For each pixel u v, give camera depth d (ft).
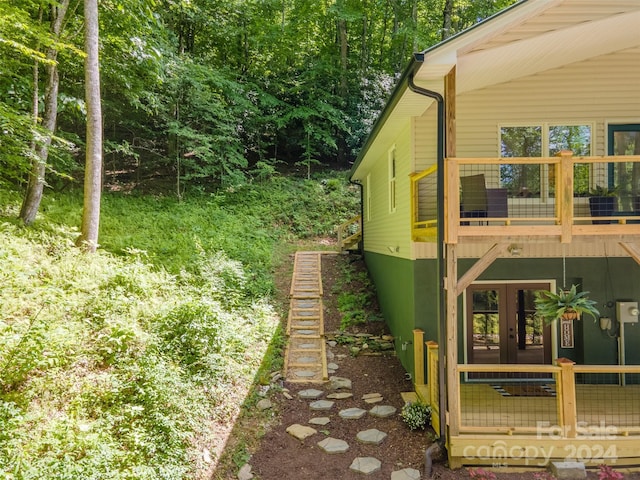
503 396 21.52
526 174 24.20
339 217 60.49
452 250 18.02
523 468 17.24
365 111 78.07
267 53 72.43
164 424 16.20
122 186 57.41
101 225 38.42
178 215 48.14
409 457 18.12
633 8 17.69
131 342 20.12
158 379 17.62
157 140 62.49
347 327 33.04
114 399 16.57
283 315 33.96
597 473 16.76
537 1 17.30
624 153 24.26
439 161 18.76
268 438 19.31
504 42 17.76
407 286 25.75
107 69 41.37
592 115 24.16
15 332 16.84
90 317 21.04
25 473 12.00
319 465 17.54
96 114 29.50
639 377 23.44
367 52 80.38
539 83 24.25
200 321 22.81
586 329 23.86
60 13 32.01
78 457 13.65
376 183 38.86
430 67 17.35
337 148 75.82
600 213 21.75
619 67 24.13
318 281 41.29
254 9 70.33
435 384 19.74
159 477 14.61
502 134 24.39
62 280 23.02
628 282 23.89
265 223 56.39
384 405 22.43
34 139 29.27
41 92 36.65
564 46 20.57
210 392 20.24
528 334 24.97
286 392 23.50
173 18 58.08
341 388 24.44
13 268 21.56
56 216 35.37
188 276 31.09
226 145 61.57
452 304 17.88
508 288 24.91
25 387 15.64
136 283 25.66
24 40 28.14
